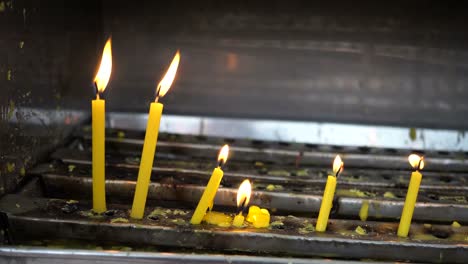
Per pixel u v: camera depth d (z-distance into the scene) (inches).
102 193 34.9
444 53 44.0
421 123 45.0
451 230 35.1
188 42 44.3
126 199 37.0
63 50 40.4
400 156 40.7
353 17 43.8
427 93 44.6
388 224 35.3
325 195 34.5
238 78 44.8
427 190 38.2
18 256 33.2
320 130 44.4
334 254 34.3
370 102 44.9
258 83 44.8
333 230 34.8
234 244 34.3
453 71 44.3
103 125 34.5
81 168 37.9
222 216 35.3
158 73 44.6
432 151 41.9
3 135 35.5
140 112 44.9
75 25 41.4
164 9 43.9
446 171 40.6
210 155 40.6
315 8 43.8
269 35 44.1
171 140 41.3
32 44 37.6
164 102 45.0
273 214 36.8
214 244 34.3
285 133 44.4
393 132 44.2
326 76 44.7
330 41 44.2
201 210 34.5
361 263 33.0
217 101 45.1
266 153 40.6
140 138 41.1
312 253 34.3
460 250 34.1
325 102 45.0
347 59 44.4
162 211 35.3
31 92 37.6
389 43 44.1
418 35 43.9
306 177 38.7
